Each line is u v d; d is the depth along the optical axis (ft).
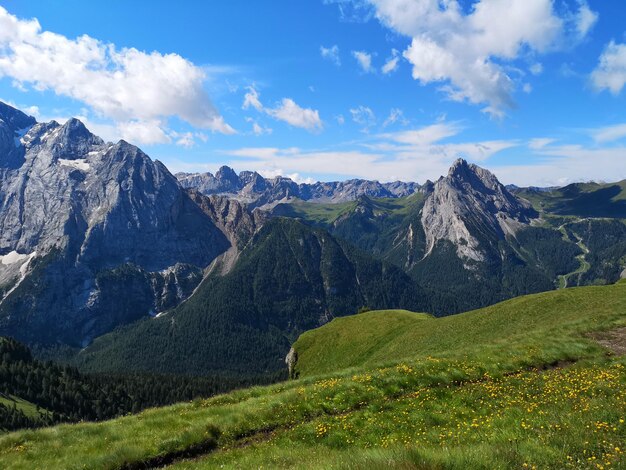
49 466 57.16
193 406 87.97
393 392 76.64
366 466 35.86
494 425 50.55
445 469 34.40
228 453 58.29
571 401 55.93
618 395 56.85
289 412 71.05
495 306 199.00
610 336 109.70
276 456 51.80
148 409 89.86
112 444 64.03
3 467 57.52
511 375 82.99
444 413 61.82
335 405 72.69
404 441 51.78
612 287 179.22
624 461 33.73
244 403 80.23
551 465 35.14
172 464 57.11
